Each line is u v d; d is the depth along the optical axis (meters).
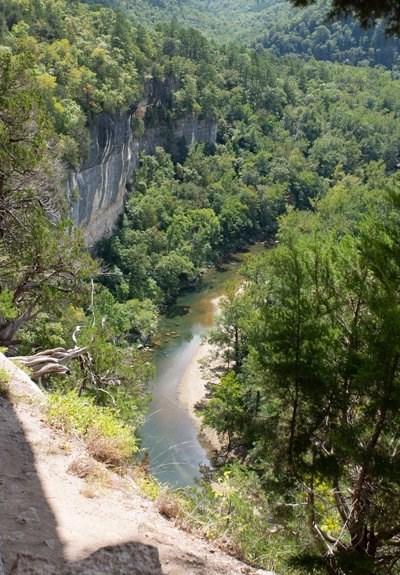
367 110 142.38
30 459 8.04
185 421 43.44
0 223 19.70
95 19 89.81
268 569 7.75
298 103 140.88
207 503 8.78
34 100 19.08
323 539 9.54
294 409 9.02
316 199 96.94
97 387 19.94
